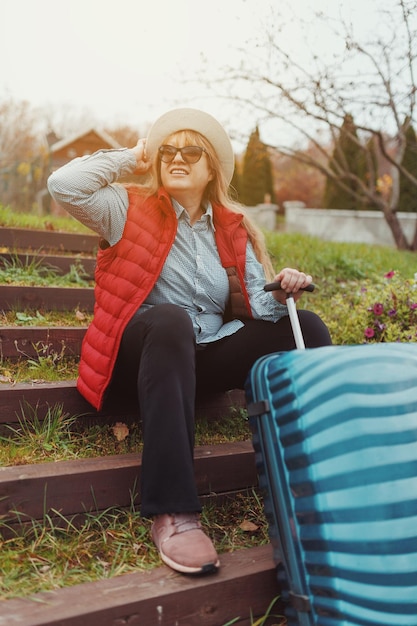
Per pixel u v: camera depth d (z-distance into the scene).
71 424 2.10
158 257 1.90
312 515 1.35
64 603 1.36
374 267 5.07
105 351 1.86
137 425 2.21
